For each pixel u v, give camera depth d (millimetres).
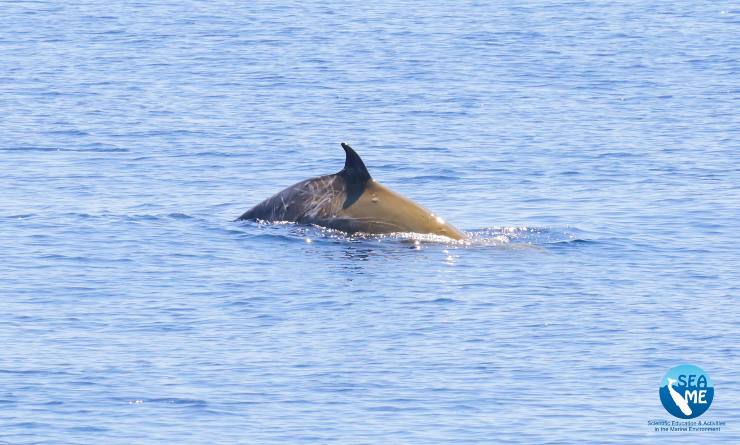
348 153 126750
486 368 87500
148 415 79062
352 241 121625
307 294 104250
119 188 146500
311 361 88562
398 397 82250
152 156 167250
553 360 88938
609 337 93750
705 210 135375
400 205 125250
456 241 121750
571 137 182875
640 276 110000
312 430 77062
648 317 98312
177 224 127625
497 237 124250
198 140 179500
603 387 84125
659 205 138250
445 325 96375
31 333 93688
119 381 84375
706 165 161375
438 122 196125
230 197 142375
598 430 77438
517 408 80625
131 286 106000
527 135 184625
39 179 151000
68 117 197375
